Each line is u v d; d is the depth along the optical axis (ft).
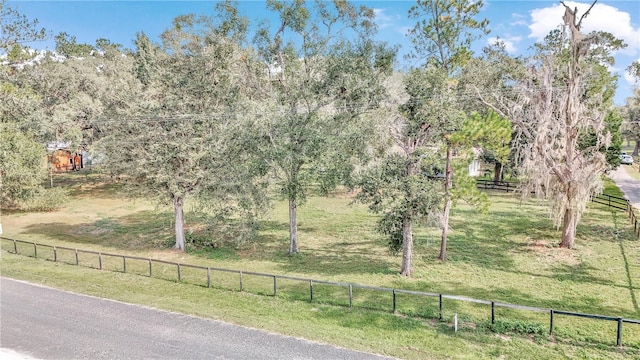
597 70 89.92
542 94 69.72
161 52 74.33
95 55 153.69
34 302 43.91
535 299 48.29
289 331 37.17
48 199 98.53
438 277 56.65
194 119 66.69
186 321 39.37
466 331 38.52
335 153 64.90
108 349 33.78
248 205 67.97
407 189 54.95
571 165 67.15
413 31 73.20
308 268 61.57
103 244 75.36
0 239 76.89
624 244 69.36
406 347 34.71
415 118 55.57
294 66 71.87
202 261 65.51
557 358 33.35
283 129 65.82
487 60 108.06
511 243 72.02
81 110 112.47
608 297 48.65
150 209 104.78
